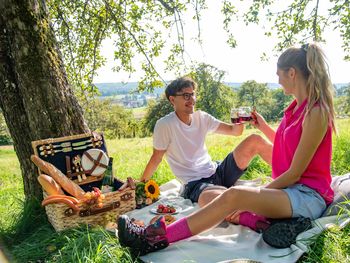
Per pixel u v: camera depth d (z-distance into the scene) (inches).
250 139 148.8
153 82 289.9
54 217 132.0
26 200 155.6
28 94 151.9
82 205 132.3
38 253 118.6
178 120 153.6
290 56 115.0
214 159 278.5
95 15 269.3
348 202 112.4
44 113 152.6
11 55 153.8
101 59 291.6
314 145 108.5
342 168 191.0
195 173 154.7
